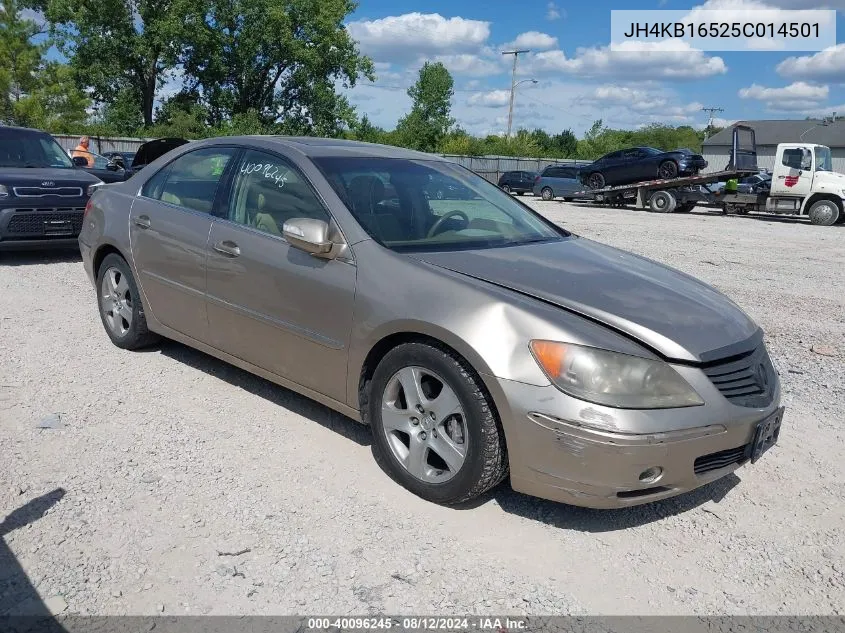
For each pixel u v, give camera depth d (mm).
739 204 25062
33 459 3742
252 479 3645
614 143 75812
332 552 3070
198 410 4469
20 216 8656
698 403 3117
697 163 26766
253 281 4199
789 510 3648
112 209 5402
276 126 51688
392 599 2795
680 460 3084
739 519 3545
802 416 4906
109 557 2955
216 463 3793
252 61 51062
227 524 3234
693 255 13172
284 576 2898
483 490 3355
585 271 3785
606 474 3020
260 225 4293
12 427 4105
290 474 3715
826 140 68562
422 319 3373
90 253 5633
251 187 4465
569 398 3043
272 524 3254
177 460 3807
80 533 3109
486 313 3250
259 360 4305
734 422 3201
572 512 3518
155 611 2658
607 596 2902
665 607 2859
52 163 10125
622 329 3199
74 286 7828
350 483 3654
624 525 3438
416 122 76062
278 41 50156
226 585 2826
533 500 3605
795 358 6332
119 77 49594
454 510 3465
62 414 4316
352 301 3695
